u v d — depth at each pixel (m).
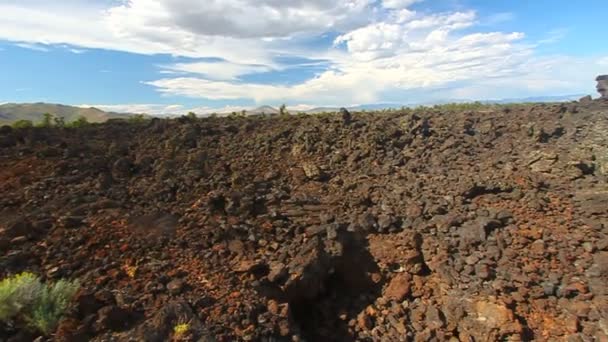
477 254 8.92
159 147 13.79
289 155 14.20
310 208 10.57
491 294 7.99
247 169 12.90
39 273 6.57
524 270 8.41
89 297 5.97
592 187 11.26
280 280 7.73
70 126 15.91
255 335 6.11
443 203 10.81
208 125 16.70
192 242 8.16
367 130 15.80
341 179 12.58
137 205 9.52
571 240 9.04
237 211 9.81
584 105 18.64
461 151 14.42
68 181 10.32
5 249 7.11
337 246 9.03
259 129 16.59
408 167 13.37
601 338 6.97
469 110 20.72
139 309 6.07
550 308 7.70
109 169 11.57
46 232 7.75
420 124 16.11
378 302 8.53
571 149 13.68
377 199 11.29
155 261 7.33
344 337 7.92
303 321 8.15
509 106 21.11
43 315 5.38
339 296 8.77
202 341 5.54
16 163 10.97
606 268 8.06
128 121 17.56
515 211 10.37
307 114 20.11
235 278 7.31
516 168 12.65
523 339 7.20
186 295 6.53
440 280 8.61
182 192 10.55
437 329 7.79
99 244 7.56
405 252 9.11
